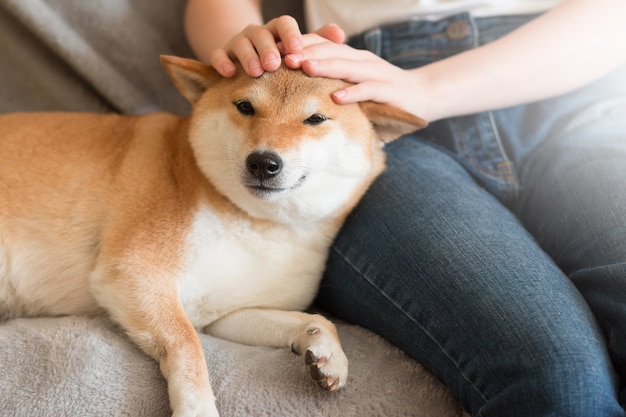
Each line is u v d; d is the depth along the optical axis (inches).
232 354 45.2
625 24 51.0
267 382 42.4
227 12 58.7
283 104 45.1
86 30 63.4
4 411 39.5
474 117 54.1
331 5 58.3
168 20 66.6
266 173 43.3
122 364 42.9
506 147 54.5
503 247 43.2
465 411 41.5
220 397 41.3
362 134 47.9
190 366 41.5
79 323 45.8
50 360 42.0
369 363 44.9
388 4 55.6
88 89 66.0
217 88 47.9
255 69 44.6
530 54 50.3
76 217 49.4
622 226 43.2
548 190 50.7
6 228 49.0
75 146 51.9
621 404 37.3
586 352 36.2
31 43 63.7
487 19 55.0
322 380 41.6
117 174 50.3
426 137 57.1
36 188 50.0
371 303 47.3
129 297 45.0
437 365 42.3
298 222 49.3
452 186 49.6
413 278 43.8
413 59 55.0
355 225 50.4
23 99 65.2
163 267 46.2
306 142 44.9
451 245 43.5
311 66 44.4
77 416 39.4
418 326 43.1
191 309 48.8
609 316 40.4
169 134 52.8
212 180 47.6
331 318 53.9
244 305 50.6
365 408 41.2
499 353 37.6
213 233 47.9
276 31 46.3
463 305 40.3
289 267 50.7
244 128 45.2
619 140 49.4
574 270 45.9
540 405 35.0
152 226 47.2
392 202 49.1
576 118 53.0
